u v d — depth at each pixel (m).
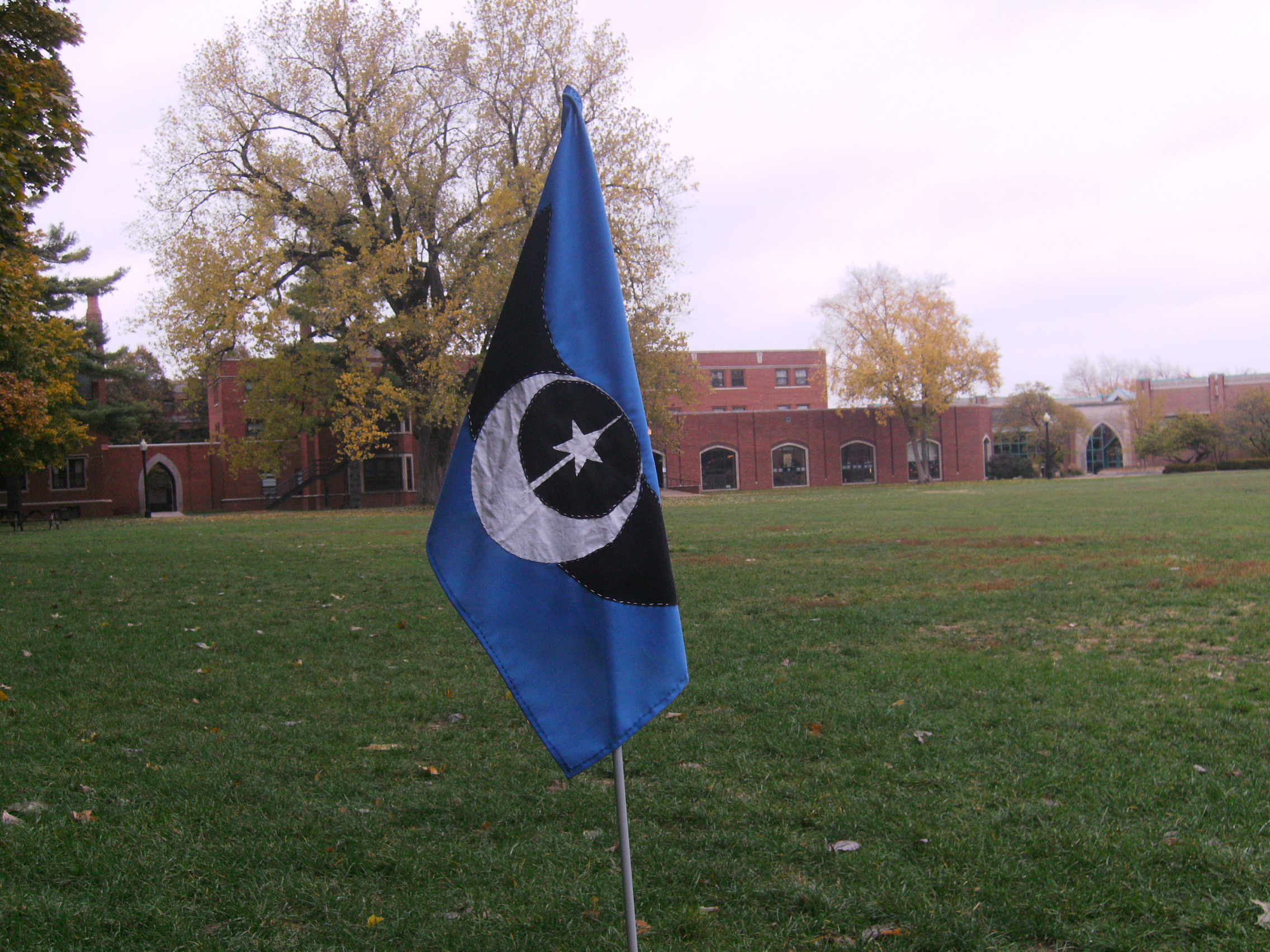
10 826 3.85
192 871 3.50
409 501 48.53
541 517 2.76
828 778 4.39
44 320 26.45
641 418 2.79
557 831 3.92
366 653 7.62
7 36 10.95
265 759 4.87
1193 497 26.30
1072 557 12.75
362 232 32.34
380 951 2.97
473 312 32.59
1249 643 7.02
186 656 7.47
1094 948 2.87
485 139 34.72
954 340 54.47
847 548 15.04
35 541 20.70
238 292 31.55
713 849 3.68
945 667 6.52
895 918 3.09
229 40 32.41
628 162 34.22
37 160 10.18
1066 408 64.19
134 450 46.88
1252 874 3.27
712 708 5.73
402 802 4.23
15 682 6.61
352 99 33.62
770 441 59.19
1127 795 4.03
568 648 2.74
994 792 4.15
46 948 2.92
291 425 35.22
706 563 13.38
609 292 2.81
